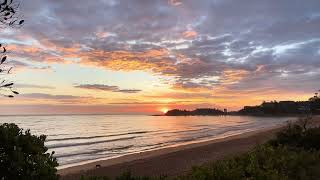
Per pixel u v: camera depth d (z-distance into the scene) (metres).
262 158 14.05
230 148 32.91
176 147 39.94
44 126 99.88
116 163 27.69
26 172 5.48
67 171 24.75
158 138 58.62
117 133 72.12
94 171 24.00
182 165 23.97
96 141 52.56
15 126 5.96
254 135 52.06
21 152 5.55
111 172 23.08
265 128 80.38
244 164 12.95
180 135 65.31
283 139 20.52
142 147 44.16
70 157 34.94
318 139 19.27
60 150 41.09
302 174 11.95
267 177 11.14
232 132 71.62
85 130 83.38
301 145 19.47
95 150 41.00
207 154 29.52
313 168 12.87
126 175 9.11
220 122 144.25
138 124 124.56
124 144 48.25
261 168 12.58
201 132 74.19
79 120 167.75
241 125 108.69
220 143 39.94
